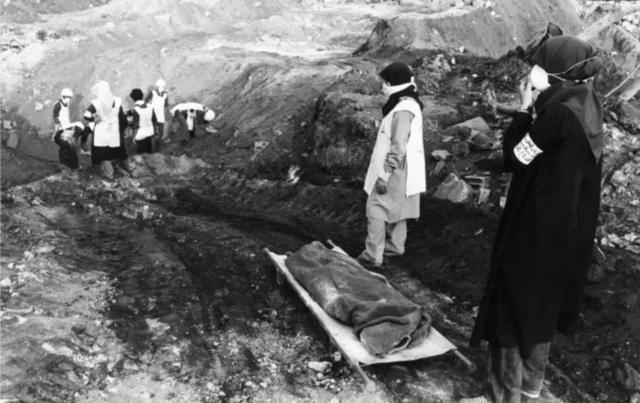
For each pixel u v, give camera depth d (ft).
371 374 13.50
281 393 13.01
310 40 60.75
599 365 13.62
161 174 32.81
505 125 25.35
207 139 39.22
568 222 10.23
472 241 19.36
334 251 17.21
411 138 17.11
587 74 10.14
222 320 16.12
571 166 10.09
